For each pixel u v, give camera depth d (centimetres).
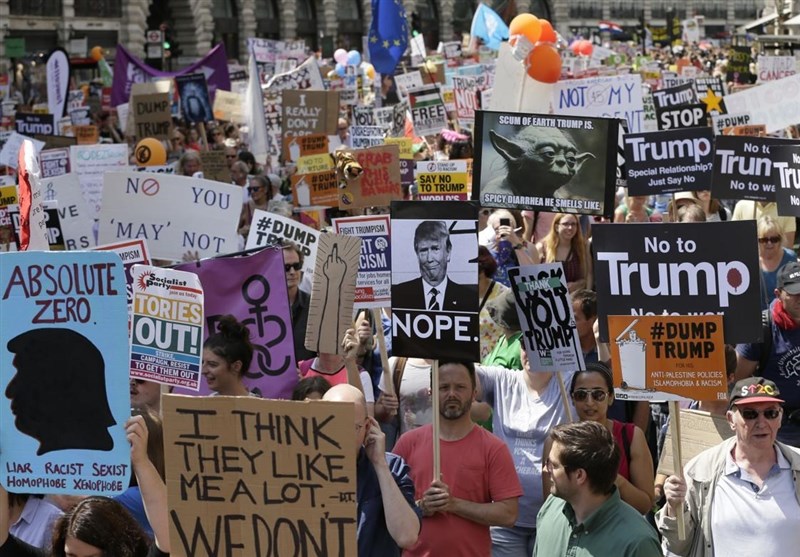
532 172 2430
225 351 1841
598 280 1761
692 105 4481
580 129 2416
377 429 1520
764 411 1600
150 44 13925
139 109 5712
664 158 3011
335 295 2114
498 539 1972
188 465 1352
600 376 1861
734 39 17238
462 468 1769
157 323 1678
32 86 11525
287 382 2167
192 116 6231
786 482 1614
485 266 2416
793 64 7269
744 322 1727
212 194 2683
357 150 3155
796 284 2088
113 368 1398
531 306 1997
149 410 1653
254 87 5350
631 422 2148
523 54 4128
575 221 2944
